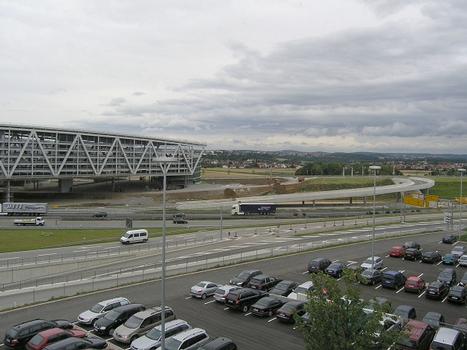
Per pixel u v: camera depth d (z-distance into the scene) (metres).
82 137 155.12
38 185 187.00
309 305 23.12
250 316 35.91
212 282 43.50
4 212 107.38
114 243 74.62
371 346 21.70
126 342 29.42
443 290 42.88
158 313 31.45
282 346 30.12
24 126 135.12
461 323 32.84
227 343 27.34
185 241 75.00
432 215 121.75
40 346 26.72
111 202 146.12
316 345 22.38
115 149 168.25
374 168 52.59
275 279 43.97
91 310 33.84
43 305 37.59
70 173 152.12
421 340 28.88
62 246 71.06
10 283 48.22
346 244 70.19
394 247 63.12
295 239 76.81
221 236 78.75
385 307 22.84
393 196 193.62
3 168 131.75
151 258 62.12
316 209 137.12
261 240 76.56
